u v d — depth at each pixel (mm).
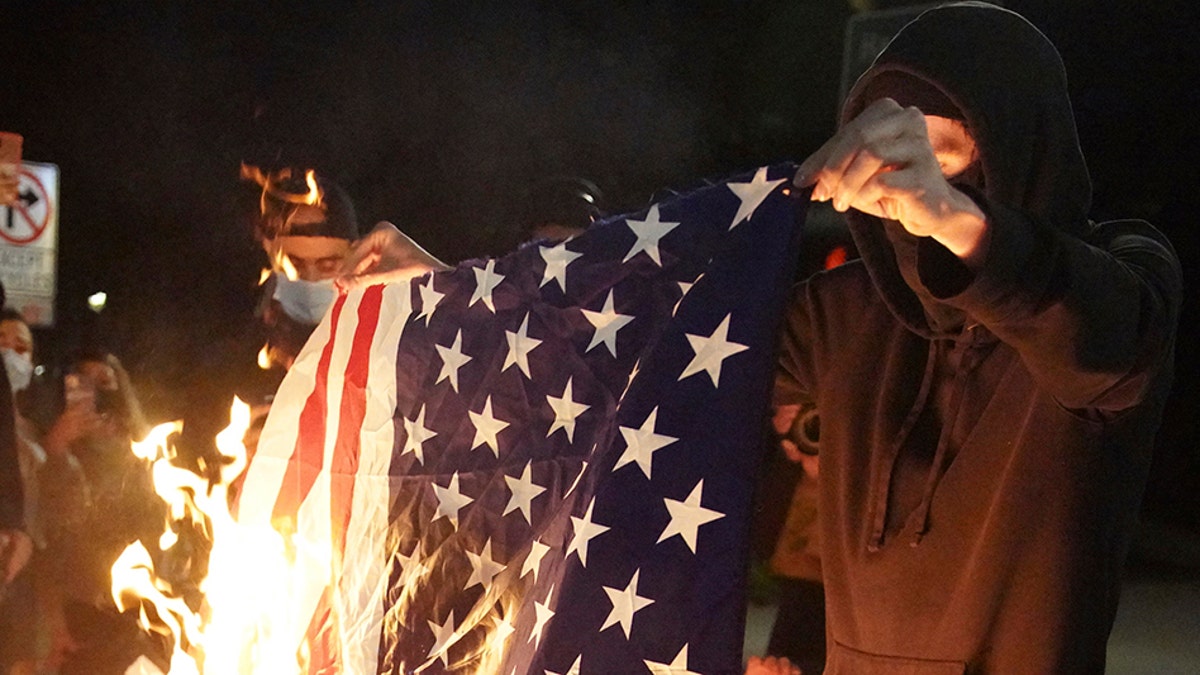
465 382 1802
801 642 2217
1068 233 1497
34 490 3354
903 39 1557
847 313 1717
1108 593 1498
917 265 1346
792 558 2213
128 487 3408
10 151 4168
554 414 1678
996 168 1484
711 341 1428
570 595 1409
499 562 1703
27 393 3846
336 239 3236
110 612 3367
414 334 1901
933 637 1559
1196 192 11312
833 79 11102
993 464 1522
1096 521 1471
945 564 1546
